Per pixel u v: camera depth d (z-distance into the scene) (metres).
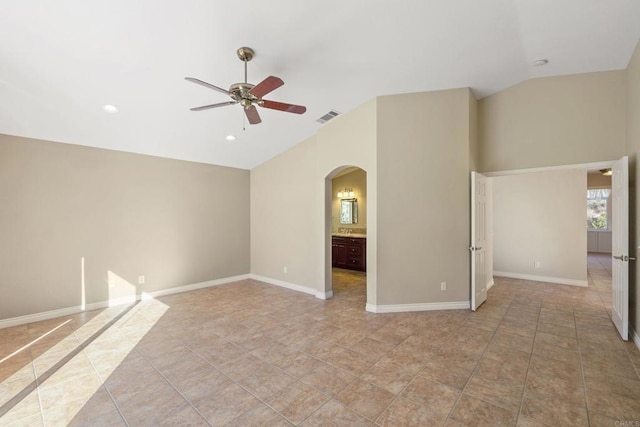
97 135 3.99
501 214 6.04
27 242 3.73
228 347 2.99
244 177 6.12
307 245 5.07
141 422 1.92
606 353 2.77
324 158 4.67
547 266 5.58
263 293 5.04
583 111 3.69
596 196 9.88
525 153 4.05
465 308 4.06
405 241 4.00
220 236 5.71
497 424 1.86
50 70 2.73
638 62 2.98
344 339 3.15
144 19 2.29
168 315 3.95
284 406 2.06
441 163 4.01
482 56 3.24
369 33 2.71
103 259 4.32
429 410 2.00
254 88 2.45
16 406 2.09
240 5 2.25
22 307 3.68
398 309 4.00
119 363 2.69
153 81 3.04
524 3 2.46
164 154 4.88
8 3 2.05
